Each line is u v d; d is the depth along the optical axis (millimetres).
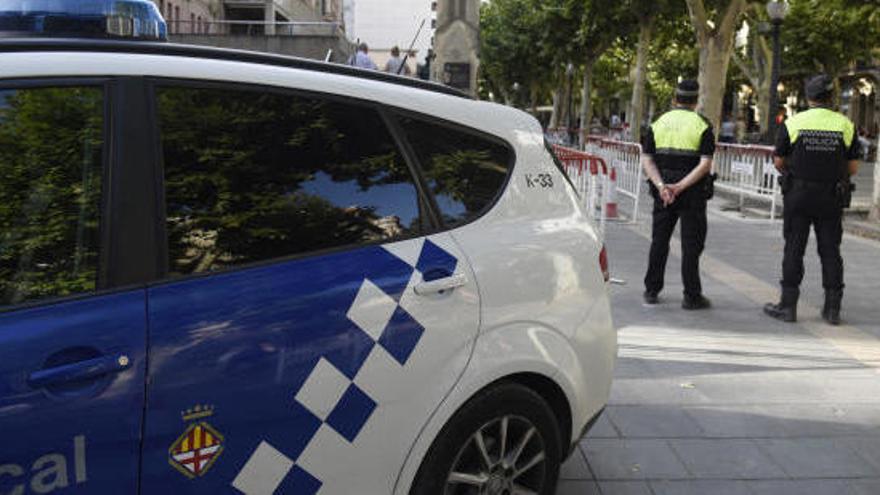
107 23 2682
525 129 3070
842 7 17391
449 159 2777
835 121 6188
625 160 15062
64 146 2104
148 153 2182
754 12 27016
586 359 3037
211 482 2117
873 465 3920
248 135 2381
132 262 2102
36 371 1895
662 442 4129
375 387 2387
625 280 7953
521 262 2805
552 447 2939
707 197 6672
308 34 27875
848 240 10734
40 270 2027
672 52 45250
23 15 2627
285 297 2264
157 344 2051
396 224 2576
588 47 35938
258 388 2174
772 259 9258
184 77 2289
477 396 2672
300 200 2418
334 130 2547
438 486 2594
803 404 4672
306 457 2271
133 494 2008
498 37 51031
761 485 3705
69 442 1915
